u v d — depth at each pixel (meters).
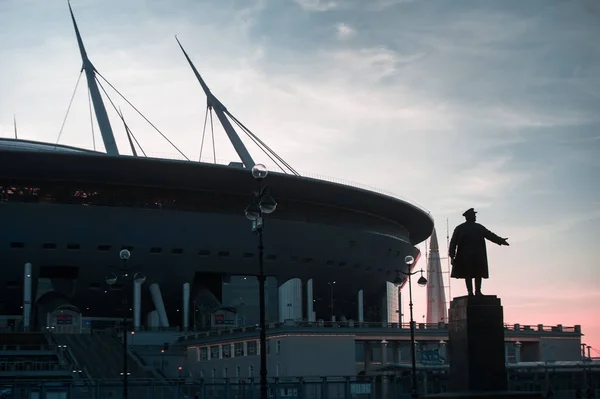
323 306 145.12
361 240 139.00
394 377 70.69
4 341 103.00
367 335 87.81
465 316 30.97
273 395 61.41
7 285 123.75
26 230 118.12
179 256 126.12
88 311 129.88
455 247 32.19
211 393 63.72
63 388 56.69
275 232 129.38
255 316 131.75
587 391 66.88
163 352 103.56
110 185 122.06
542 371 74.81
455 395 29.20
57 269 126.69
